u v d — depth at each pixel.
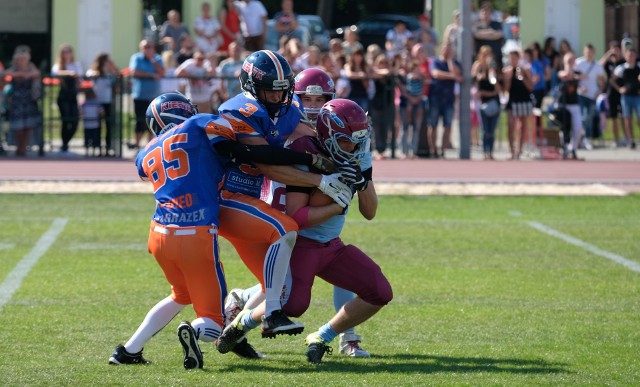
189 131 16.77
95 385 15.94
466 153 53.25
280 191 17.56
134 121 57.47
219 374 16.70
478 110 56.38
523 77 53.44
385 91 52.00
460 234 32.62
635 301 23.25
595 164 51.16
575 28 78.69
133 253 28.78
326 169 16.97
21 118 52.19
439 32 77.38
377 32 99.81
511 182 43.91
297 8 122.38
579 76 59.38
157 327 17.52
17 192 40.81
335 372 16.95
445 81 53.19
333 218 17.39
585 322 21.14
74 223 34.00
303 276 17.20
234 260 28.19
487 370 17.17
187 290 17.30
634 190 43.19
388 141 55.75
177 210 16.69
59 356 17.97
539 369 17.27
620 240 31.70
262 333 16.47
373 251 29.55
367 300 17.50
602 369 17.34
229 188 17.14
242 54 55.66
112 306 22.22
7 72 52.91
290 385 15.95
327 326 17.84
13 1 79.19
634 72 58.62
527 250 29.92
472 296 23.67
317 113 18.59
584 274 26.44
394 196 41.06
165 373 16.75
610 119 64.75
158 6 103.62
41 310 21.77
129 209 37.22
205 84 52.00
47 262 27.36
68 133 53.56
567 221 35.50
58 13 76.62
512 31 89.19
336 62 54.94
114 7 76.56
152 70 52.56
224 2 73.19
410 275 26.12
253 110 16.70
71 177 43.97
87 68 76.81
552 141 54.91
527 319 21.39
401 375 16.72
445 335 19.98
